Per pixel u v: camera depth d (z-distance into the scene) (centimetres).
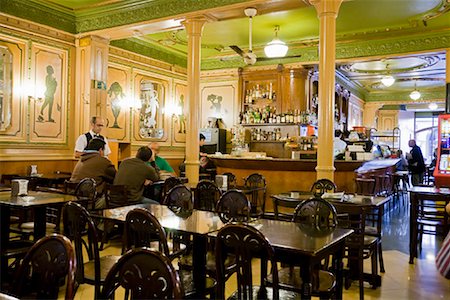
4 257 317
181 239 359
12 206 322
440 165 659
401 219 721
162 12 606
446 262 111
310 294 216
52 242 162
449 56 725
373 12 646
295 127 891
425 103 1435
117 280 155
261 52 902
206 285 261
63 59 678
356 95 1339
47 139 656
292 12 651
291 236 247
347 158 595
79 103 692
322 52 492
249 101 945
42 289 160
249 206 328
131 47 830
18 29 608
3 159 592
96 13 666
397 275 398
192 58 586
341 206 348
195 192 459
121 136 812
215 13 572
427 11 640
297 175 582
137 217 241
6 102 597
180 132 987
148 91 888
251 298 211
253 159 605
